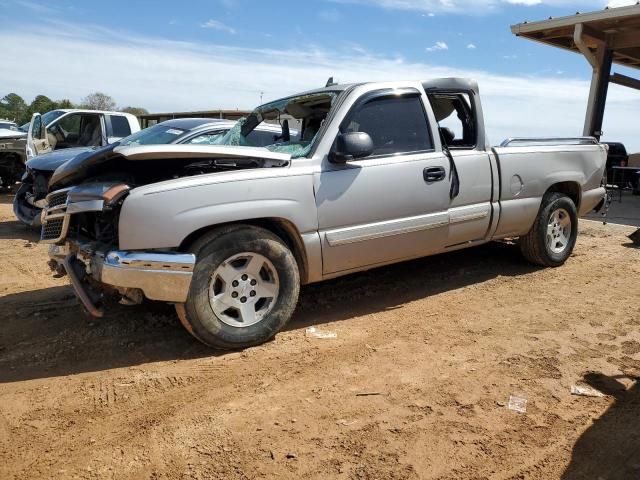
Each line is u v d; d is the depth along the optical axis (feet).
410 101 15.74
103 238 12.88
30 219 28.07
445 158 15.93
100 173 13.78
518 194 18.06
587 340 13.57
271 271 13.11
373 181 14.44
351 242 14.19
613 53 47.55
